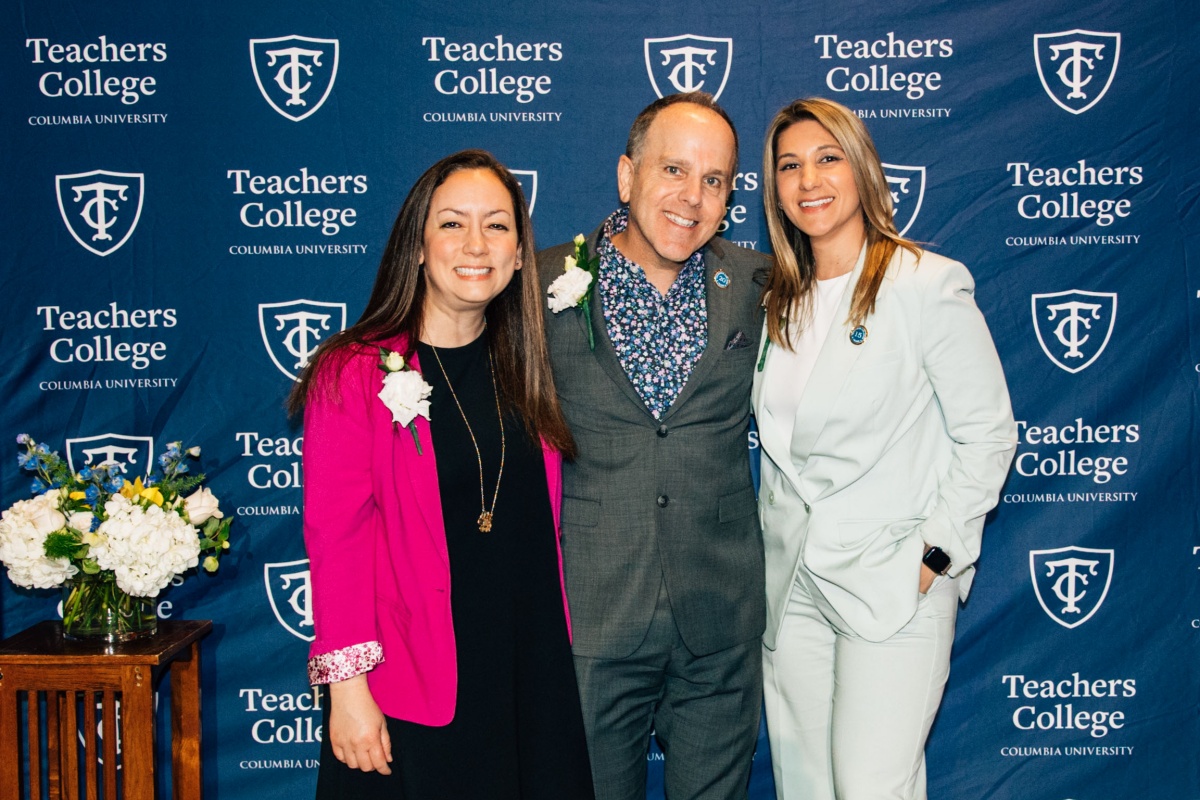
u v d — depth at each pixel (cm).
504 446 173
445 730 164
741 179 242
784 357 198
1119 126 240
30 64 238
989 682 250
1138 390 245
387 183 241
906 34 238
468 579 167
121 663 205
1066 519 247
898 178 241
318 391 163
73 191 240
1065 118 240
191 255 242
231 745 250
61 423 243
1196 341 244
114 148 239
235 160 240
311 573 164
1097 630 248
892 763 187
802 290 195
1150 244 242
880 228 187
